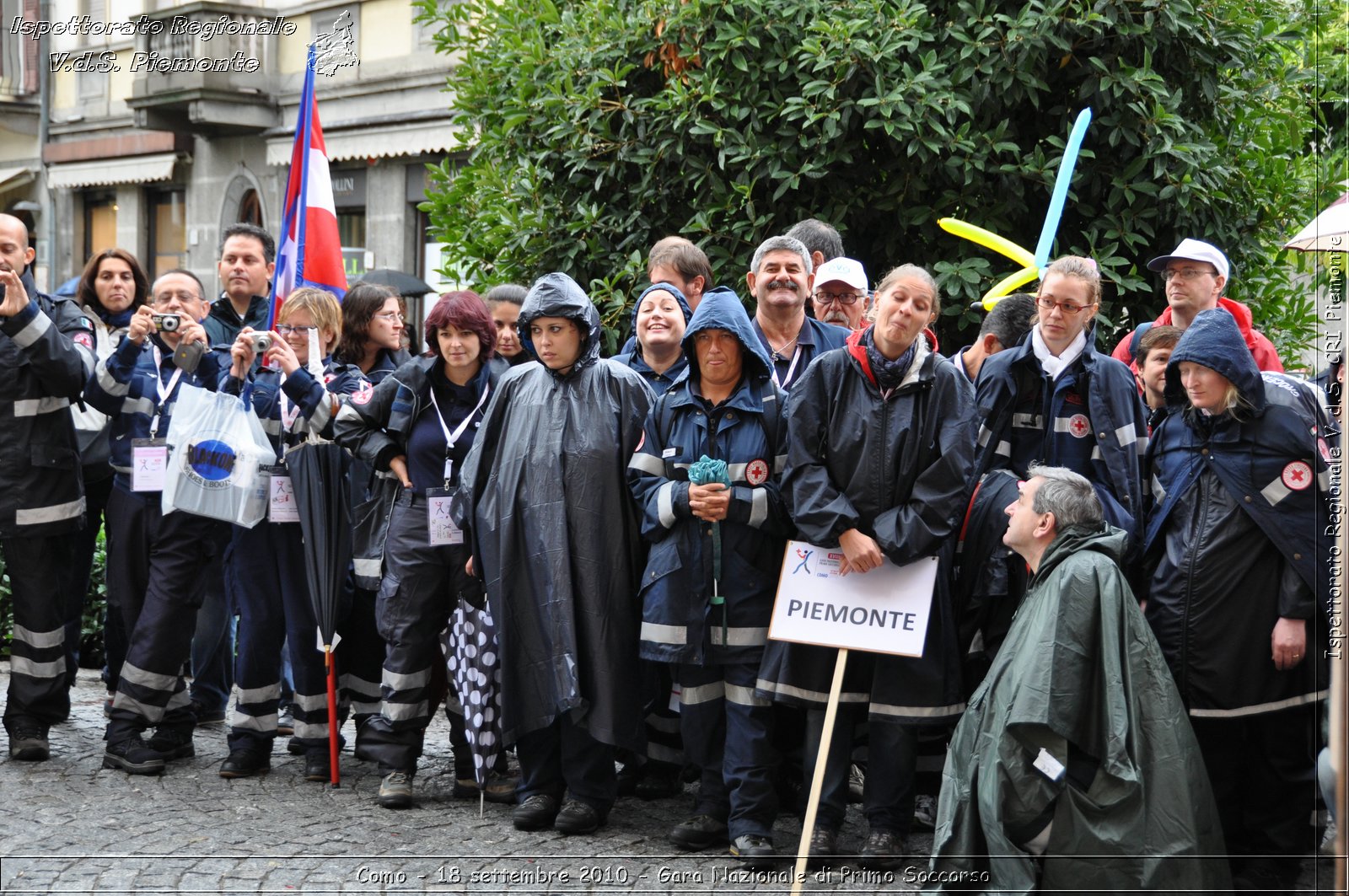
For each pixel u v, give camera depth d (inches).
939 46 265.7
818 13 262.1
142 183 727.7
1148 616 193.9
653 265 244.5
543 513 209.8
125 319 281.3
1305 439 186.9
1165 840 168.4
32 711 247.9
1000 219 265.6
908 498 193.0
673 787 237.8
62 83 745.6
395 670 225.5
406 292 494.9
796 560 195.6
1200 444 192.7
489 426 219.3
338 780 238.2
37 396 245.1
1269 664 187.9
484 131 316.5
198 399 237.8
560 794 219.0
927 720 195.2
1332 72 326.3
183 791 231.6
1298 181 286.2
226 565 275.1
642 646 204.5
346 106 613.0
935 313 194.9
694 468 198.5
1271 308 286.0
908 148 254.8
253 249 279.1
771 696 199.6
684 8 267.7
